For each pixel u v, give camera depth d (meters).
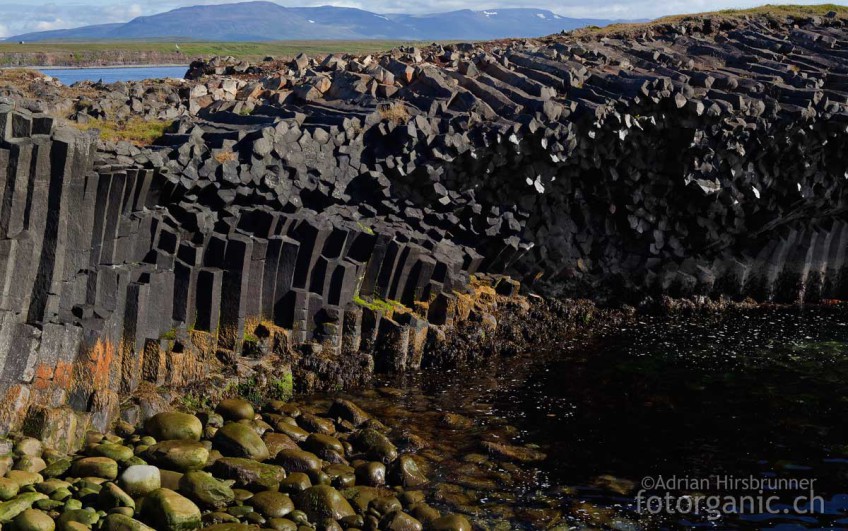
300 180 24.25
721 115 28.70
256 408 19.19
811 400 21.78
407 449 17.59
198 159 22.52
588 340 26.78
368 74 29.86
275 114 27.53
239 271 20.44
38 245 16.28
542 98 28.41
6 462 13.98
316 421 17.98
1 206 15.48
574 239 29.58
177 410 18.22
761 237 32.09
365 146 26.33
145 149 22.11
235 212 21.97
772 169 30.38
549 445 18.52
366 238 23.31
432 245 25.00
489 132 26.42
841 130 29.95
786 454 18.58
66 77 91.25
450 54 34.28
